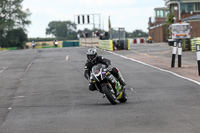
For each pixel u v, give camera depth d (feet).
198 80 192.13
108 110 118.93
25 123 104.78
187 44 428.56
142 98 144.36
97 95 157.89
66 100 147.95
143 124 95.76
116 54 446.19
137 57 381.81
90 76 131.54
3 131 95.91
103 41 589.32
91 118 106.93
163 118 102.37
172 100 135.85
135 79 207.82
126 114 110.32
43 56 468.34
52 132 92.12
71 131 92.02
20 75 259.60
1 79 241.35
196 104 125.49
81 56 439.22
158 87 173.68
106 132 89.10
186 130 87.56
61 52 552.00
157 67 271.69
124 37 529.45
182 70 244.01
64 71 272.72
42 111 124.67
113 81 128.88
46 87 192.03
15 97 163.12
